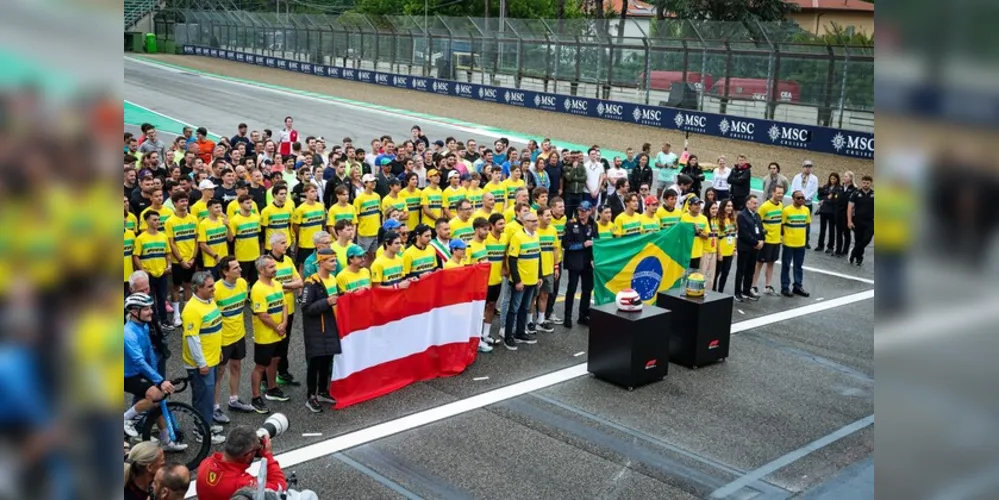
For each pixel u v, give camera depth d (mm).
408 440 9406
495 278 12422
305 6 90062
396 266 11188
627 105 36750
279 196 13758
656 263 14062
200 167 15695
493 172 17031
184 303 13594
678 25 39688
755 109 33469
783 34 33625
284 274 10453
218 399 9570
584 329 13680
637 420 10148
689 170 21312
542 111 41062
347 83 54875
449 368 11484
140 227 13398
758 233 15500
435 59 50625
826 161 28344
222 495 6457
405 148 19578
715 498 8250
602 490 8352
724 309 12266
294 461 8789
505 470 8727
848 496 8180
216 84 52312
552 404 10578
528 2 75562
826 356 12789
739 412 10508
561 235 14211
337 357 10125
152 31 80750
